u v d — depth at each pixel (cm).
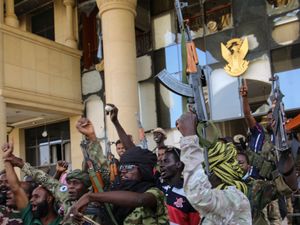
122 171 283
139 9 1638
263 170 396
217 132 259
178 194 293
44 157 1850
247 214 231
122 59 1398
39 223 339
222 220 222
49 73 1602
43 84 1569
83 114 1720
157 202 263
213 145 252
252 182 319
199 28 1496
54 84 1616
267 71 1344
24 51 1512
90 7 1745
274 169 394
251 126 443
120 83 1385
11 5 1573
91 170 312
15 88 1459
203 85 283
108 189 323
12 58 1464
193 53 279
